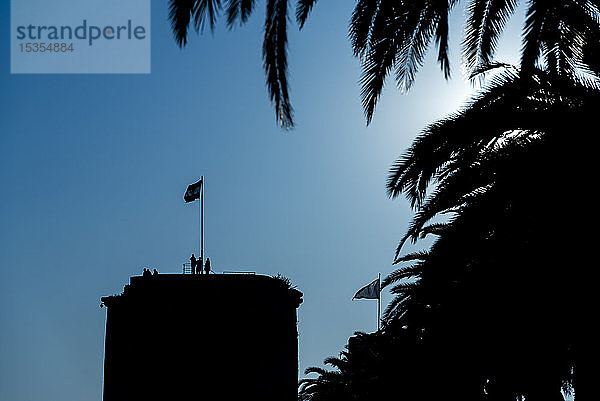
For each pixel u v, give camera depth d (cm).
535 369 2098
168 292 6625
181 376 6531
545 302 1875
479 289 1958
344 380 5175
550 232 1773
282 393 6712
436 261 1927
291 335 6900
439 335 2219
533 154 1722
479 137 1825
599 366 1889
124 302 6700
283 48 1664
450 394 2412
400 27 1931
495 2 2042
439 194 1964
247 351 6638
